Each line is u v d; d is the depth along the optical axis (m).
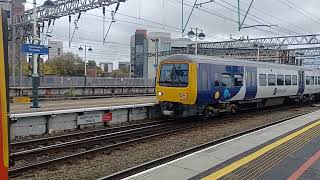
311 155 10.27
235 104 23.91
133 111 20.73
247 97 24.48
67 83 42.56
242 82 23.58
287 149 10.98
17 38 36.62
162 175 8.02
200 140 14.95
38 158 11.41
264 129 14.84
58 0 32.06
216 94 20.98
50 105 22.05
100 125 18.47
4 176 4.11
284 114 25.06
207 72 20.33
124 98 31.39
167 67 20.31
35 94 20.52
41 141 13.91
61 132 16.48
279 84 28.61
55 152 12.23
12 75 35.47
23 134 15.02
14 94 30.14
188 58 19.59
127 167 10.52
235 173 8.34
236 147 11.11
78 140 13.99
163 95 20.30
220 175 8.14
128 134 15.91
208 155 10.00
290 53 62.00
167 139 15.13
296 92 32.00
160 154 12.26
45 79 39.84
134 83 53.31
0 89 4.09
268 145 11.48
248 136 13.09
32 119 15.38
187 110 19.67
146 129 17.62
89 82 45.78
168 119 21.50
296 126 15.88
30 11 35.47
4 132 4.12
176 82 19.78
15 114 14.77
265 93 26.59
